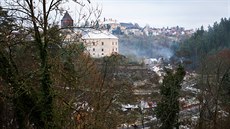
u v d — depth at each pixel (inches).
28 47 486.3
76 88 541.6
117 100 971.9
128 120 1093.8
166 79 1183.6
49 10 465.1
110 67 1082.1
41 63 472.4
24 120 485.1
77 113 566.3
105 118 782.5
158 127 1242.0
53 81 488.7
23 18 462.3
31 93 478.3
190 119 1300.4
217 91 1151.6
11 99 468.1
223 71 1321.4
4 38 461.1
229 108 1249.4
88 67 730.2
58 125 492.1
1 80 470.3
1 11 457.1
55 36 477.4
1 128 491.8
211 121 1154.0
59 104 508.1
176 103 1170.0
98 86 865.5
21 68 500.1
